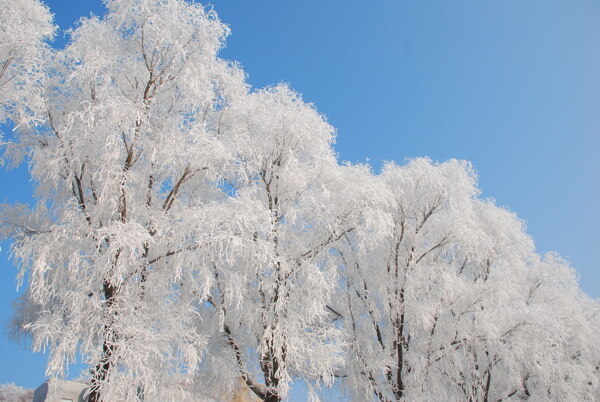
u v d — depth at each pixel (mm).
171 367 9797
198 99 11203
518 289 17094
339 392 13609
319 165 12383
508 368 14773
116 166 9719
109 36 10914
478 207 17766
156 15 10352
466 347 14016
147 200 10891
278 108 12531
